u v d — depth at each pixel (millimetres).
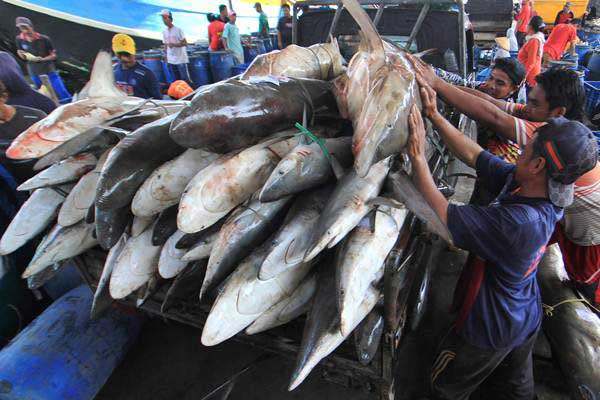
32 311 2555
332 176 1496
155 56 8070
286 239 1338
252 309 1400
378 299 1450
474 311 1588
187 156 1605
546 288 2289
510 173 1599
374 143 1202
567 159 1229
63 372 1912
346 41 3492
